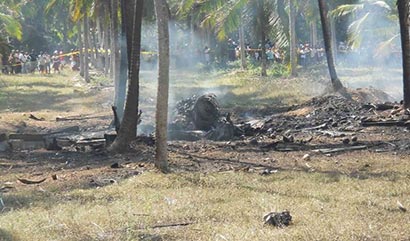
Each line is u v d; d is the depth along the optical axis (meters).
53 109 27.25
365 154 12.86
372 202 8.49
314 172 10.95
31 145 16.17
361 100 20.56
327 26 21.97
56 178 11.18
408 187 9.40
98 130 19.27
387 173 10.61
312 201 8.60
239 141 15.71
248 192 9.38
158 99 11.24
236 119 20.17
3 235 7.12
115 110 15.15
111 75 37.34
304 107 20.28
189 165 12.04
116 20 22.80
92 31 51.34
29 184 10.80
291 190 9.43
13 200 9.24
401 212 7.93
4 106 27.98
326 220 7.51
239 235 6.95
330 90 22.92
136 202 8.80
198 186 9.98
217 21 27.14
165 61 11.16
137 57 13.71
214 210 8.23
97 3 29.16
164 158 11.29
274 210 8.11
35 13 55.19
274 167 11.69
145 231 7.29
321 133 16.09
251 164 12.10
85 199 9.15
